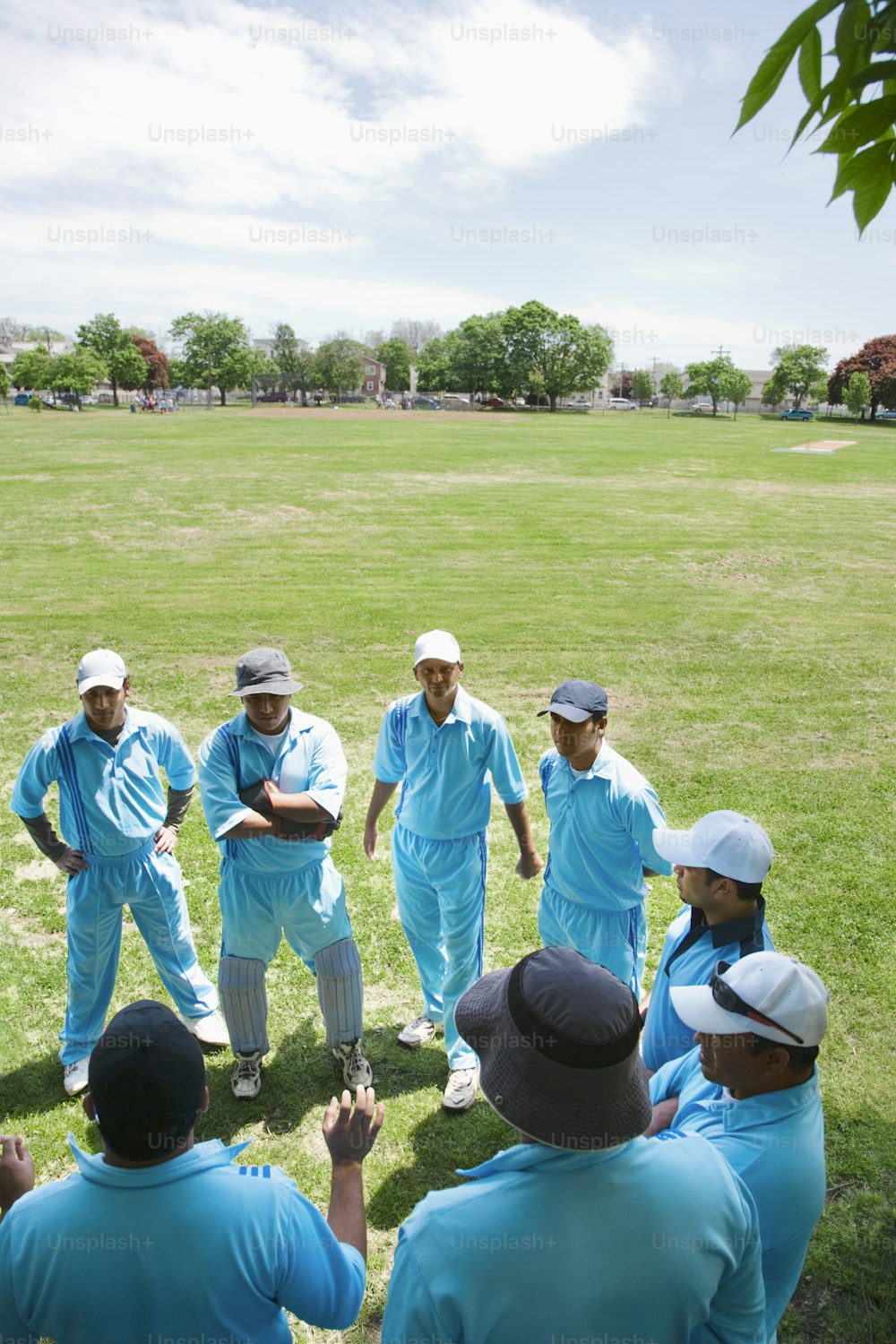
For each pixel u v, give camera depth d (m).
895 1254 3.26
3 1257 1.71
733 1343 1.73
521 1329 1.51
